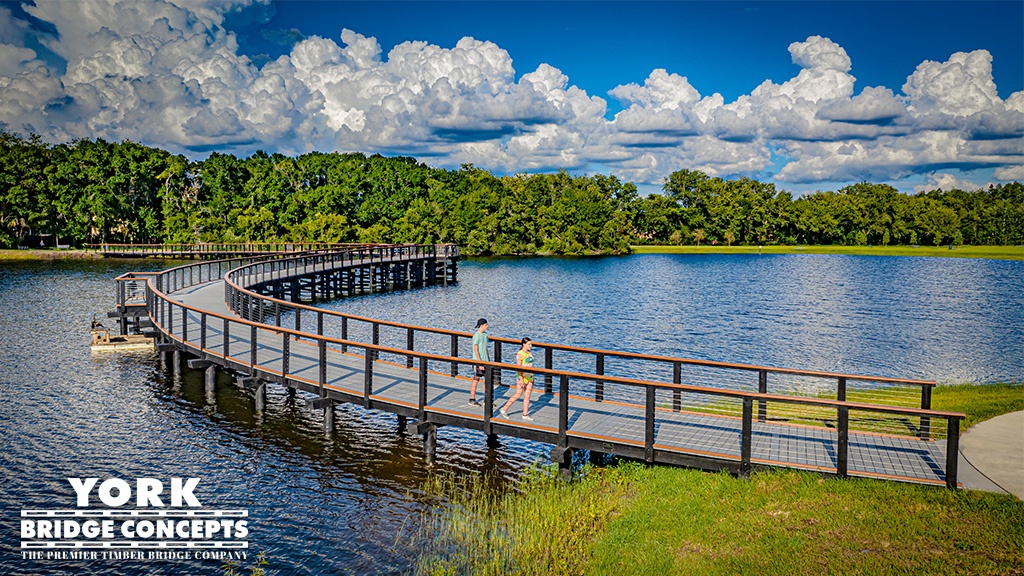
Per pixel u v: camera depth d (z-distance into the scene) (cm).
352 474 1448
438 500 1320
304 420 1789
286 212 9538
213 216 9281
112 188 8956
